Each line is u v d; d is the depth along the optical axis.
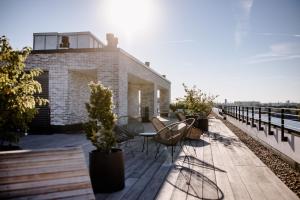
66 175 2.39
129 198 3.42
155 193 3.62
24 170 2.26
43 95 11.22
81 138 9.30
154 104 18.88
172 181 4.18
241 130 12.91
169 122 17.02
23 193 2.17
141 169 4.94
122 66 11.26
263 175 4.59
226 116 22.50
